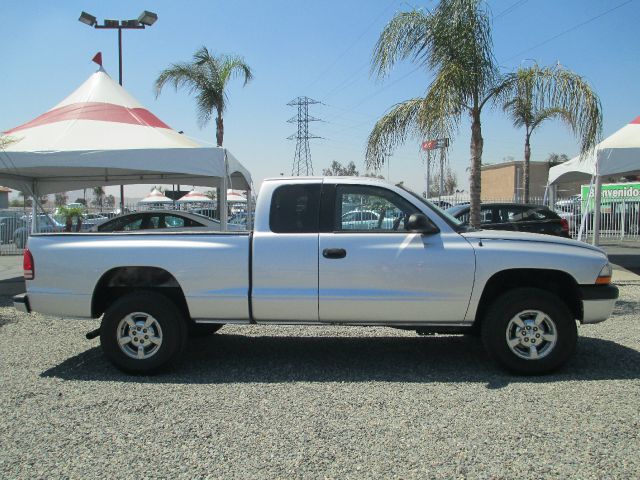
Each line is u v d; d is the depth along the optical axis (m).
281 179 5.77
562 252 5.42
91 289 5.65
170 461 3.63
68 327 8.00
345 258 5.43
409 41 9.62
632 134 12.88
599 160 12.30
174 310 5.59
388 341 7.01
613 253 18.08
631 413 4.34
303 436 4.00
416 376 5.46
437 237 5.46
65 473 3.48
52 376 5.58
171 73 17.19
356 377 5.45
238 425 4.22
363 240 5.46
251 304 5.52
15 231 21.73
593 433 3.97
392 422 4.24
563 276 5.47
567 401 4.64
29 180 14.20
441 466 3.52
